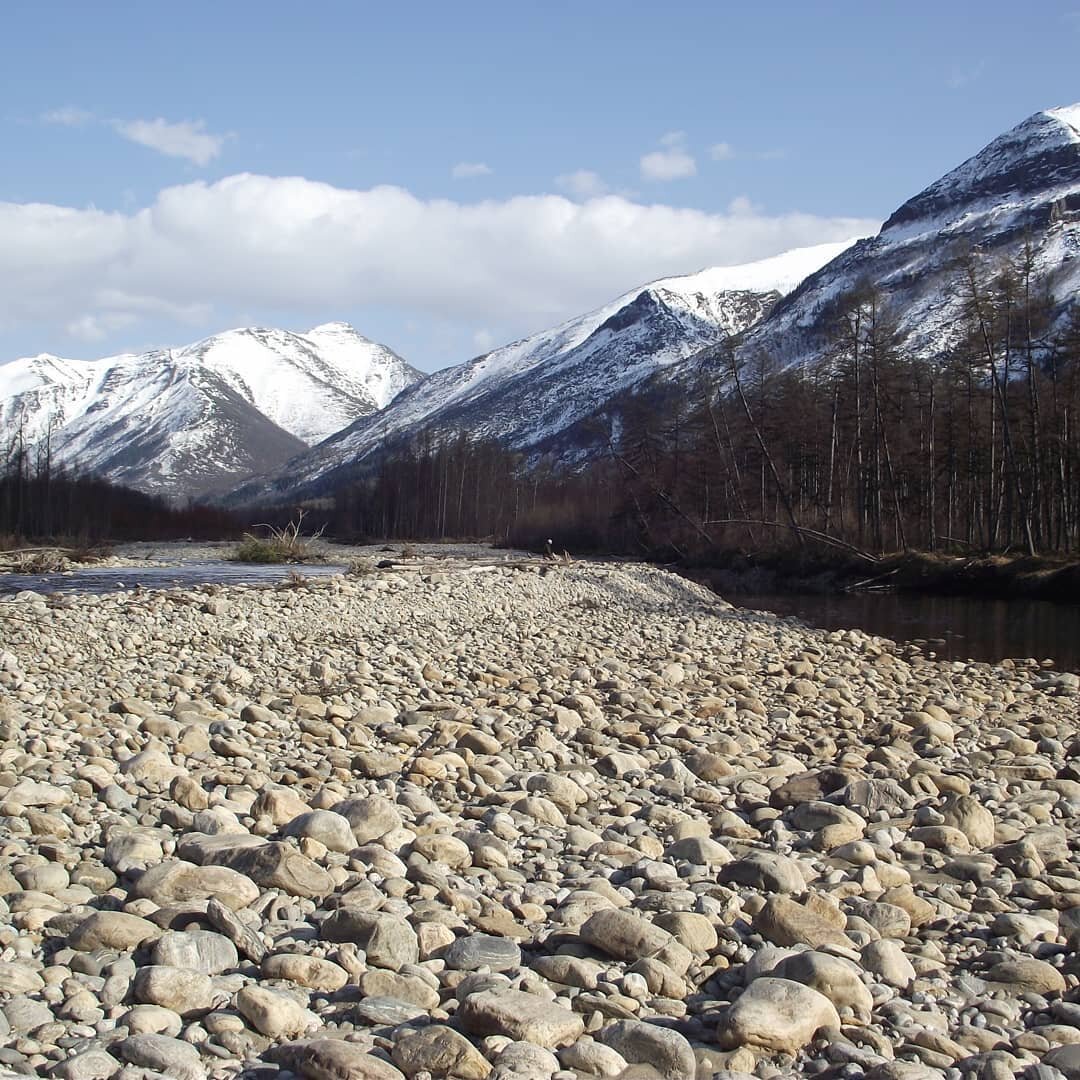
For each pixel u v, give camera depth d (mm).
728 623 29250
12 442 92562
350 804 8305
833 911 6602
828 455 65188
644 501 72000
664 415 81375
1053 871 8062
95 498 94562
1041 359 60062
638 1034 4875
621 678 17922
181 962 5512
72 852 7219
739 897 7039
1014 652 25438
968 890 7520
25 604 23016
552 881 7398
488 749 11438
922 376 64000
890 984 5832
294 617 24156
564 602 33125
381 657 19453
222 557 60375
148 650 18938
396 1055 4699
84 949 5738
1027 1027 5422
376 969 5582
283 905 6492
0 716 11328
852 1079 4676
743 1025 4992
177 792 8578
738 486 63906
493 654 20891
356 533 112062
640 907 6836
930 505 55375
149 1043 4598
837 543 52312
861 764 11500
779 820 9227
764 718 14930
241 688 15352
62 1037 4750
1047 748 13023
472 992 5215
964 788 10391
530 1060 4637
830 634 26891
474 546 89438
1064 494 49906
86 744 10258
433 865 7285
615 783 10547
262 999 5020
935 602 39875
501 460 121562
